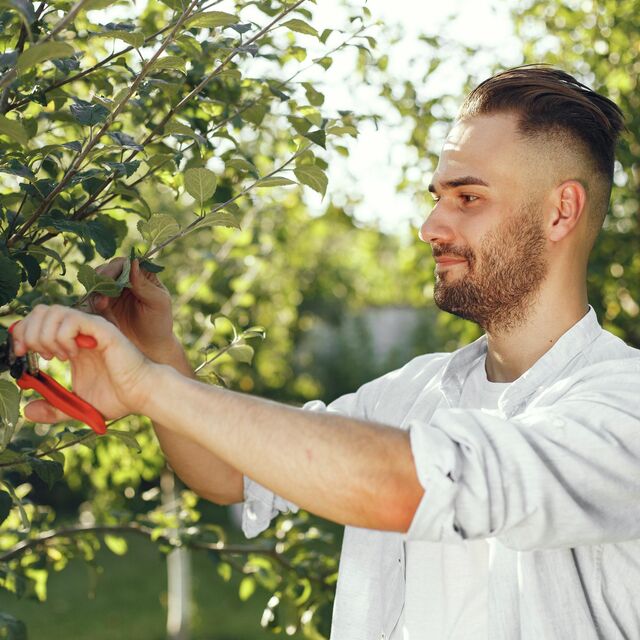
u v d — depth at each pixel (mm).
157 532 2314
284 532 2465
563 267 1342
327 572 2367
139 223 1268
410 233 3961
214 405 990
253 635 7234
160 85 1399
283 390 9602
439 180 1344
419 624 1322
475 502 989
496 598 1235
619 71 3531
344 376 12250
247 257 3984
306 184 1374
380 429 1002
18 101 1491
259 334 1583
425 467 965
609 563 1208
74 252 2119
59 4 1414
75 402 1060
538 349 1369
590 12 3588
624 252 3627
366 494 969
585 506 1055
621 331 3775
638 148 3477
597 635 1209
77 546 2289
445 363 1589
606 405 1104
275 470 971
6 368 1113
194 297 3547
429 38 3014
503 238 1318
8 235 1319
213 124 1866
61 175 1950
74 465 2939
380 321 14094
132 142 1353
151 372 1003
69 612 7984
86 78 1674
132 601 8359
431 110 3447
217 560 2383
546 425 1072
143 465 2949
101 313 1394
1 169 1250
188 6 1251
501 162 1309
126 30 1338
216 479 1565
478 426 1036
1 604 8031
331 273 8586
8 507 1316
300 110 1750
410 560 1350
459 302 1359
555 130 1317
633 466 1071
